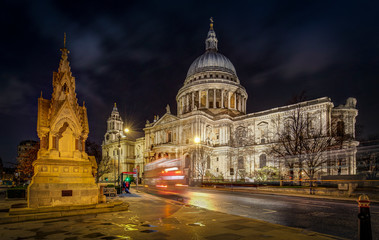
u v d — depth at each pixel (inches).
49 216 564.7
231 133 3592.5
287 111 3016.7
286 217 657.6
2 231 444.5
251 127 3430.1
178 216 599.2
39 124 658.8
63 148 678.5
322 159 1955.0
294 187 1577.3
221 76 4352.9
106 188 1186.6
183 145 3398.1
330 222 594.9
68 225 491.8
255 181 2480.3
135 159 4800.7
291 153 2101.4
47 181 621.9
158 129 3922.2
